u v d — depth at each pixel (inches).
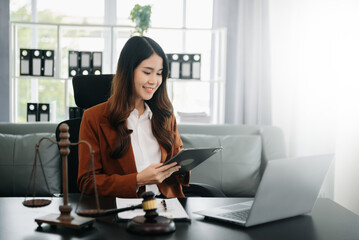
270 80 141.2
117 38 155.8
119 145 61.6
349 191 105.7
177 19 155.2
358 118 104.0
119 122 62.4
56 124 107.3
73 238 36.8
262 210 41.1
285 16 137.3
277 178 40.2
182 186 72.5
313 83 122.3
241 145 106.0
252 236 38.7
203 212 45.5
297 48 130.0
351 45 107.3
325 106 118.3
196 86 156.1
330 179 109.5
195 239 37.2
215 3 146.2
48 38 155.3
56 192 95.7
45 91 154.9
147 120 69.1
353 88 106.0
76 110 129.3
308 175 43.8
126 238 37.0
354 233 40.6
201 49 155.1
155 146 69.0
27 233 38.1
